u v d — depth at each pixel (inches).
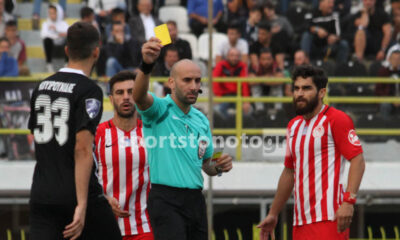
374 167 1106.1
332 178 619.5
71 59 541.0
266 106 1137.4
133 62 1275.8
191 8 1481.3
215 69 1223.5
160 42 557.6
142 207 717.3
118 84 708.7
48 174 529.0
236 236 1091.9
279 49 1333.7
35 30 1590.8
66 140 525.7
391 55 1266.0
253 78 1161.4
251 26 1407.5
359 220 1095.0
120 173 710.5
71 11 1654.8
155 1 1497.3
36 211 533.3
